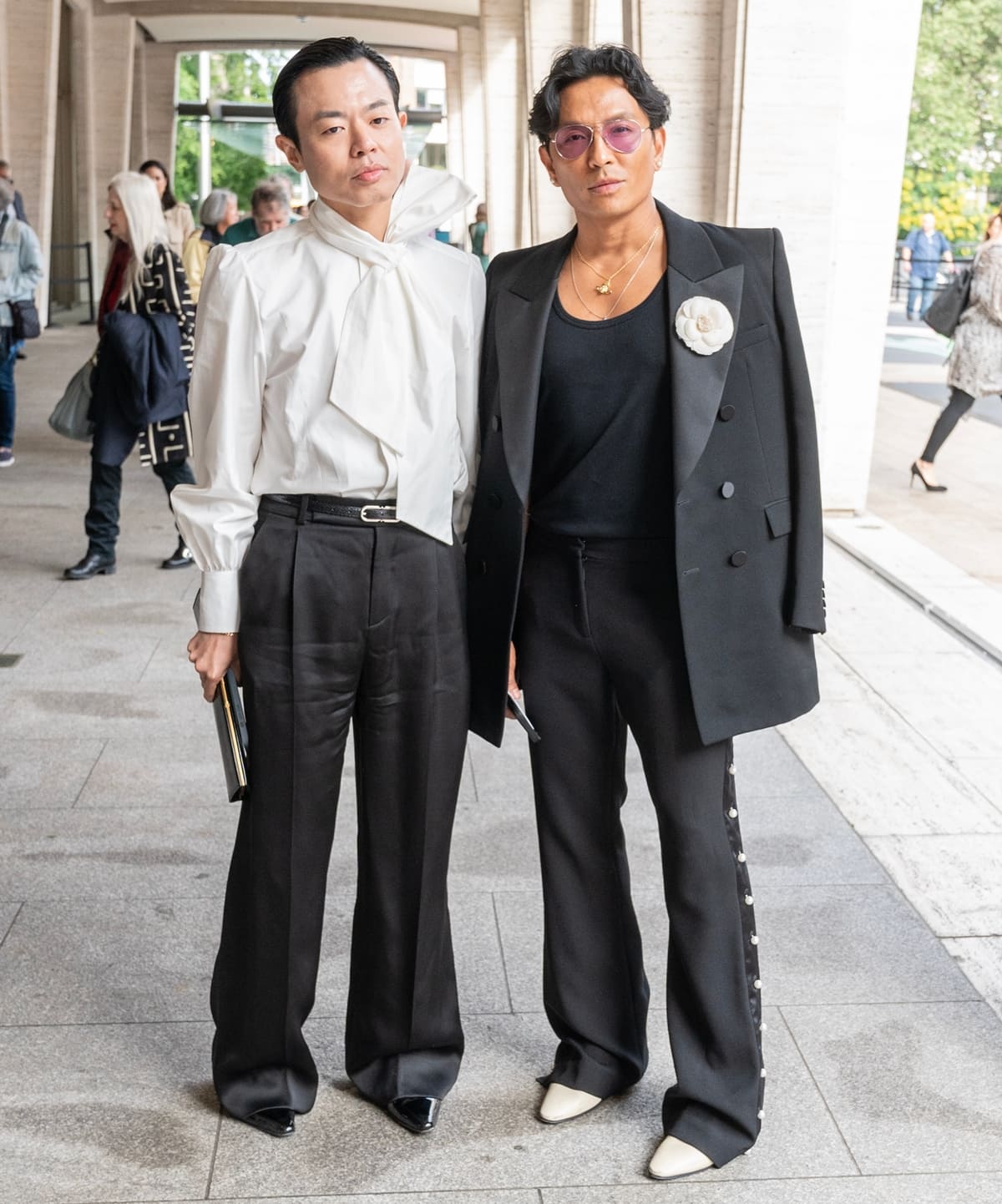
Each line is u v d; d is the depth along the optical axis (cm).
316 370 219
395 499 225
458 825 372
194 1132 246
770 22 678
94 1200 228
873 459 955
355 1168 237
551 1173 237
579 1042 256
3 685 481
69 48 2247
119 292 608
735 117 690
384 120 212
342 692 232
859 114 721
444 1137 246
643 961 282
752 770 415
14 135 1778
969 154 3569
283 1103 248
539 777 247
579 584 232
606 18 1498
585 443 226
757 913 325
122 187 592
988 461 955
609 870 251
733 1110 239
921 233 2338
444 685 236
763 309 227
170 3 2719
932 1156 240
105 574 627
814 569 233
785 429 232
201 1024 280
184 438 614
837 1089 259
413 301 221
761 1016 245
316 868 241
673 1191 232
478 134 2977
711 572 226
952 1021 281
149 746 427
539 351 224
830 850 360
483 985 294
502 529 234
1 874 341
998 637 539
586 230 222
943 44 3509
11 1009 283
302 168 218
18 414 1081
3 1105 253
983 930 319
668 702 233
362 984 252
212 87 5219
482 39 2156
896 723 457
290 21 2864
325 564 225
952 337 836
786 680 236
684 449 219
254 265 220
